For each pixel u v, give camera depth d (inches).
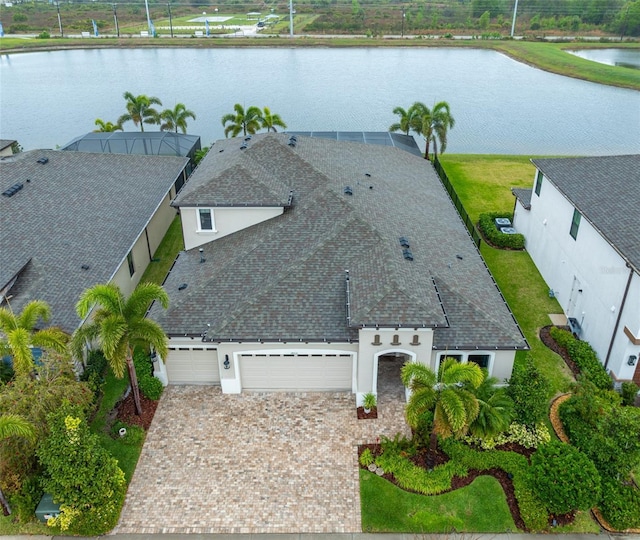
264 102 3233.3
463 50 5059.1
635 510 700.7
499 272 1290.6
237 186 1094.4
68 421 668.1
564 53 4628.4
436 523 705.0
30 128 2783.0
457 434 736.3
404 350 826.8
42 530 703.1
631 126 2812.5
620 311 901.8
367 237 959.6
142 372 922.1
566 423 843.4
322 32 5757.9
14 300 933.2
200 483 767.1
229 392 920.9
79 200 1262.3
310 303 878.4
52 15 6501.0
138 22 6574.8
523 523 705.0
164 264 1331.2
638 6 5344.5
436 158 1968.5
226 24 6373.0
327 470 783.7
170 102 3228.3
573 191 1103.6
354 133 2000.5
